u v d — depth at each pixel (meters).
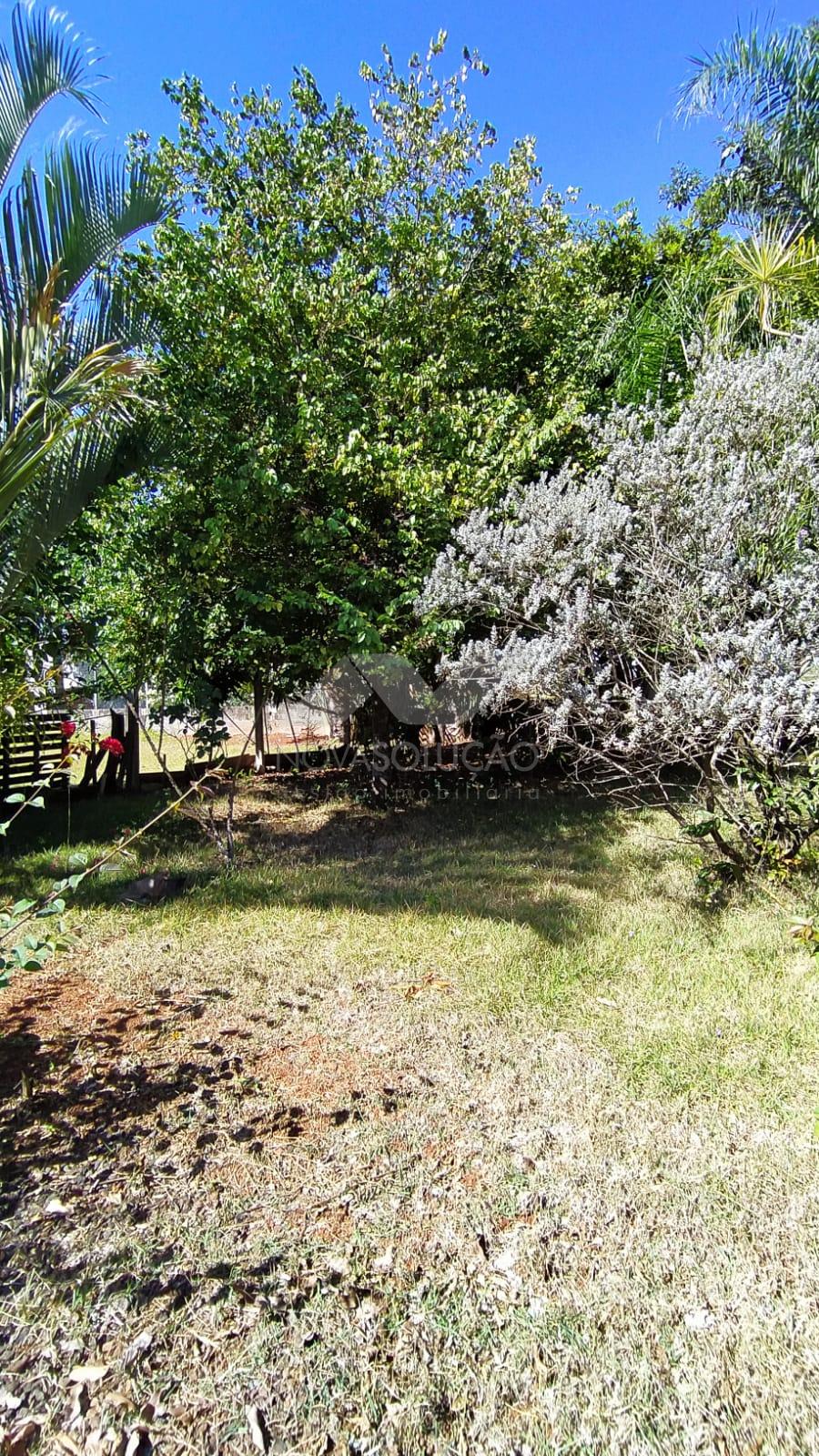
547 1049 2.49
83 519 5.45
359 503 5.35
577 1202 1.84
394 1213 1.82
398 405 5.50
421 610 4.44
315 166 5.89
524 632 4.38
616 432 3.91
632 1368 1.43
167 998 2.92
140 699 6.98
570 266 6.86
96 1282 1.64
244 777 7.53
